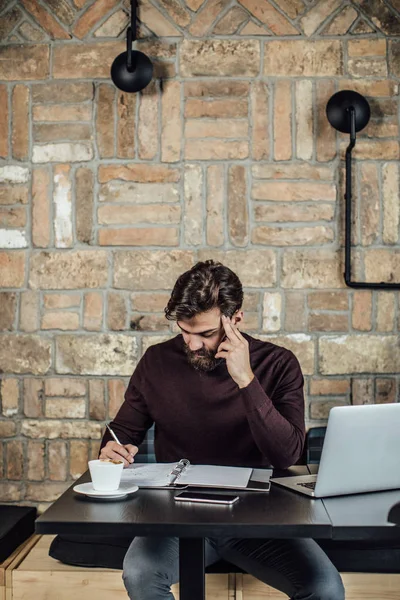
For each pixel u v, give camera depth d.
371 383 2.91
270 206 2.91
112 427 2.23
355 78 2.92
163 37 2.93
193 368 2.20
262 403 1.93
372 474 1.73
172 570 1.86
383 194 2.92
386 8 2.91
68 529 1.49
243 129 2.92
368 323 2.91
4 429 2.95
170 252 2.93
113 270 2.93
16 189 2.96
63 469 2.94
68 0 2.94
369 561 2.17
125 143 2.94
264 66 2.92
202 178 2.93
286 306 2.91
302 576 1.75
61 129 2.94
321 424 2.90
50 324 2.94
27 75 2.95
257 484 1.77
